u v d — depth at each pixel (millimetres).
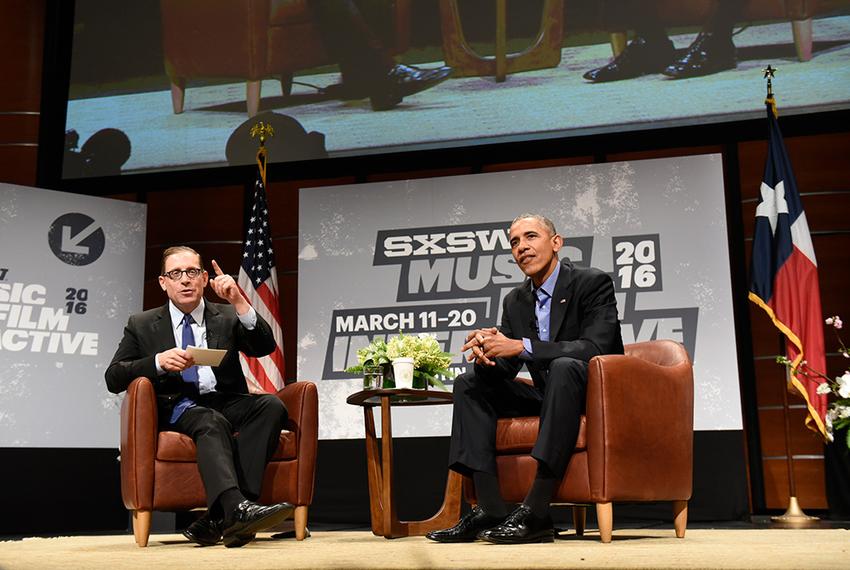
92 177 5766
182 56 5777
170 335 3145
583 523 3207
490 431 2756
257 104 5672
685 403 2887
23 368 4793
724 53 5113
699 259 4707
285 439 3102
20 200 4961
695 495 4723
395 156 5496
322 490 5145
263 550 2488
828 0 5020
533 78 5348
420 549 2371
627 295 4754
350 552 2297
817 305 4465
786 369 4547
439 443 5078
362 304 5090
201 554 2312
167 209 6020
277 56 5695
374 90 5551
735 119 5062
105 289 5102
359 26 5613
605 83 5246
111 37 5871
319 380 5047
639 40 5227
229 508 2627
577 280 2973
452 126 5422
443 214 5086
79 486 5262
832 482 4828
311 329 5125
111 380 3053
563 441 2584
